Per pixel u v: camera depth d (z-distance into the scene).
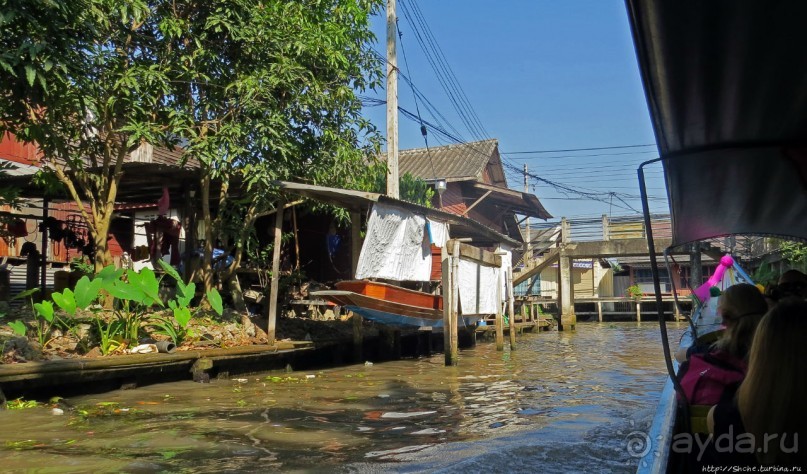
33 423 6.70
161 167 11.85
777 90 2.91
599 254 26.66
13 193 10.88
